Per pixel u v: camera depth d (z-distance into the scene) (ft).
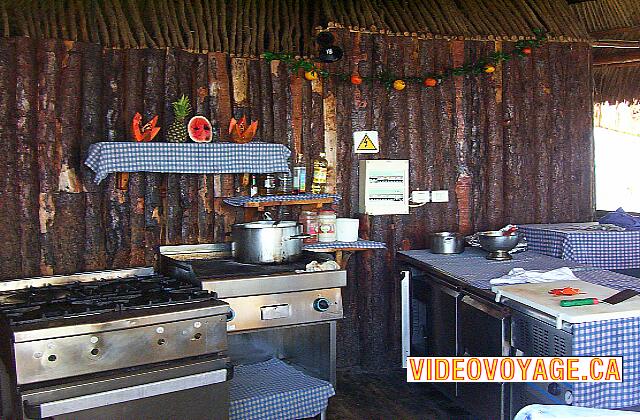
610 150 20.43
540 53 16.43
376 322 15.44
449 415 12.62
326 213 14.01
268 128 14.71
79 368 8.07
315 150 14.96
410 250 15.55
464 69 15.56
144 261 13.82
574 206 16.89
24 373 7.73
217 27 14.70
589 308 8.78
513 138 16.29
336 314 11.35
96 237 13.44
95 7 13.73
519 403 10.08
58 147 13.07
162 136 13.80
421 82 15.39
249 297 10.69
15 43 12.69
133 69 13.69
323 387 10.71
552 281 10.81
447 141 15.89
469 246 15.89
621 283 10.89
